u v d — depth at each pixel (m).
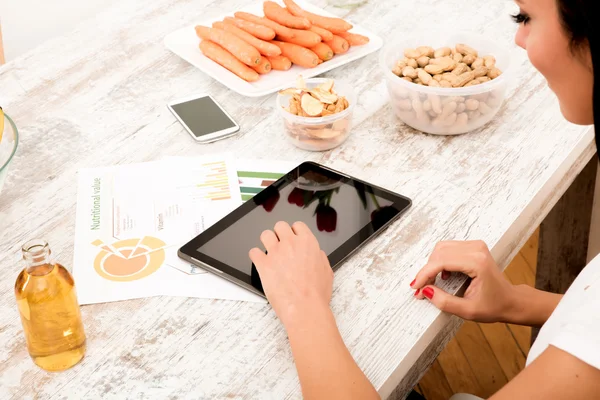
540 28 0.73
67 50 1.52
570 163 1.20
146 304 0.93
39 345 0.82
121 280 0.96
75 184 1.15
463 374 1.87
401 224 1.05
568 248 1.76
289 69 1.42
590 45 0.66
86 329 0.90
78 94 1.38
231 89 1.38
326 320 0.84
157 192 1.12
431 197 1.10
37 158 1.21
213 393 0.82
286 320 0.85
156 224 1.06
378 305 0.92
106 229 1.05
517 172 1.15
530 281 2.13
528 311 0.99
